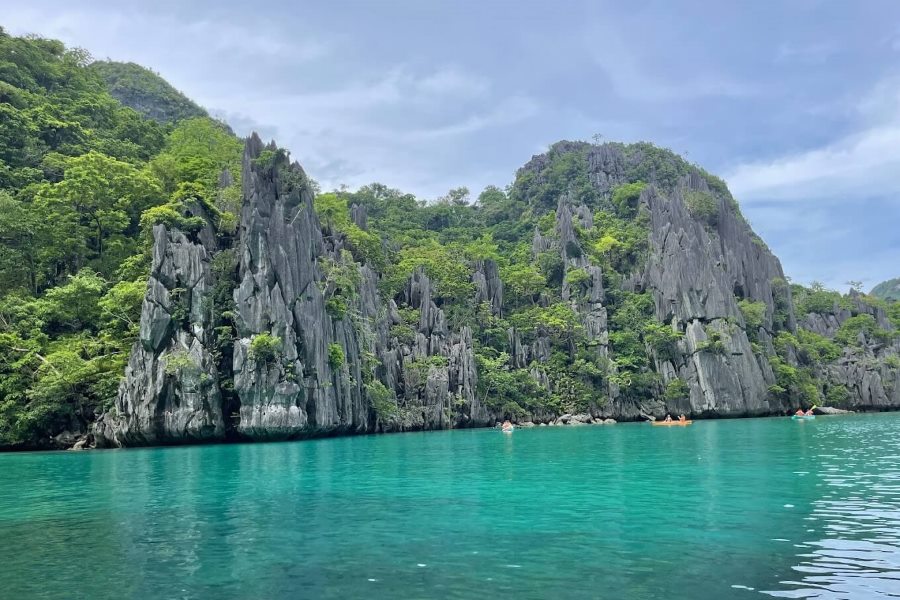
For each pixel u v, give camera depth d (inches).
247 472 1258.6
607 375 3636.8
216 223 2534.5
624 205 5236.2
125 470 1343.5
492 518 755.4
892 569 526.3
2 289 2517.2
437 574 534.6
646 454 1472.7
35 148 3115.2
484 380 3339.1
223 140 4003.4
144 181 2783.0
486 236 5383.9
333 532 695.7
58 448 2126.0
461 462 1387.8
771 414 3772.1
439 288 3767.2
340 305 2620.6
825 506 789.2
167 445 2112.5
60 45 4097.0
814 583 493.0
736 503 815.7
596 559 569.0
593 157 6402.6
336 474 1198.9
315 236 2765.7
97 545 660.1
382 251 3885.3
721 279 3860.7
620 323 3951.8
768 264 4817.9
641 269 4311.0
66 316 2365.9
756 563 547.8
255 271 2290.8
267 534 692.1
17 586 526.0
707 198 4697.3
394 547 625.3
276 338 2182.6
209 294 2266.2
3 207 2518.5
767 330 4146.2
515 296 4165.8
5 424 2064.5
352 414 2608.3
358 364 2706.7
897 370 4188.0
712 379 3609.7
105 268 2659.9
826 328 4810.5
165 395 2082.9
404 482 1072.8
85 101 3695.9
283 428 2167.8
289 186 2578.7
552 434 2415.1
